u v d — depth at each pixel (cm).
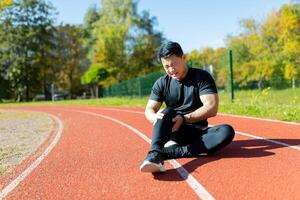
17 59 5781
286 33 2895
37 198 364
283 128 729
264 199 318
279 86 1391
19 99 6019
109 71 5206
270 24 3562
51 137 839
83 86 7138
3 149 701
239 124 844
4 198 370
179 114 471
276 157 463
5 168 525
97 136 800
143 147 613
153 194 351
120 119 1205
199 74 496
